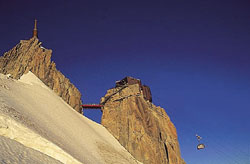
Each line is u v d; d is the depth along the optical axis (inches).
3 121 1130.7
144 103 3454.7
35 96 2306.8
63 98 3201.3
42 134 1398.9
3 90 1806.1
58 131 1803.6
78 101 3543.3
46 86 2898.6
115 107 3570.4
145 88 3846.0
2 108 1327.5
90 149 2052.2
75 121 2498.8
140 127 3149.6
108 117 3516.2
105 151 2290.8
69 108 2945.4
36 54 3157.0
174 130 3511.3
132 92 3560.5
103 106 3762.3
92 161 1720.0
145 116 3294.8
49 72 3198.8
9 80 2229.3
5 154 793.6
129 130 3174.2
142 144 2992.1
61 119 2217.0
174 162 3038.9
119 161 2237.9
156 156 2938.0
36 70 3024.1
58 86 3201.3
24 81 2640.3
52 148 1193.4
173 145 3235.7
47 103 2338.8
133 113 3304.6
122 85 3791.8
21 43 3289.9
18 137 1137.4
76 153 1594.5
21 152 908.0
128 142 3061.0
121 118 3373.5
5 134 1107.3
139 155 2910.9
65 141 1692.9
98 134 2876.5
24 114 1536.7
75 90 3604.8
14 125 1159.6
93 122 3339.1
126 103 3481.8
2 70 2837.1
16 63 2974.9
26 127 1237.1
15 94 1924.2
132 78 3804.1
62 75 3457.2
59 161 1106.1
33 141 1170.6
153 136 3120.1
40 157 984.9
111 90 3873.0
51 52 3395.7
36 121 1604.3
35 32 3435.0
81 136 2214.6
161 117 3538.4
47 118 1930.4
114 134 3260.3
